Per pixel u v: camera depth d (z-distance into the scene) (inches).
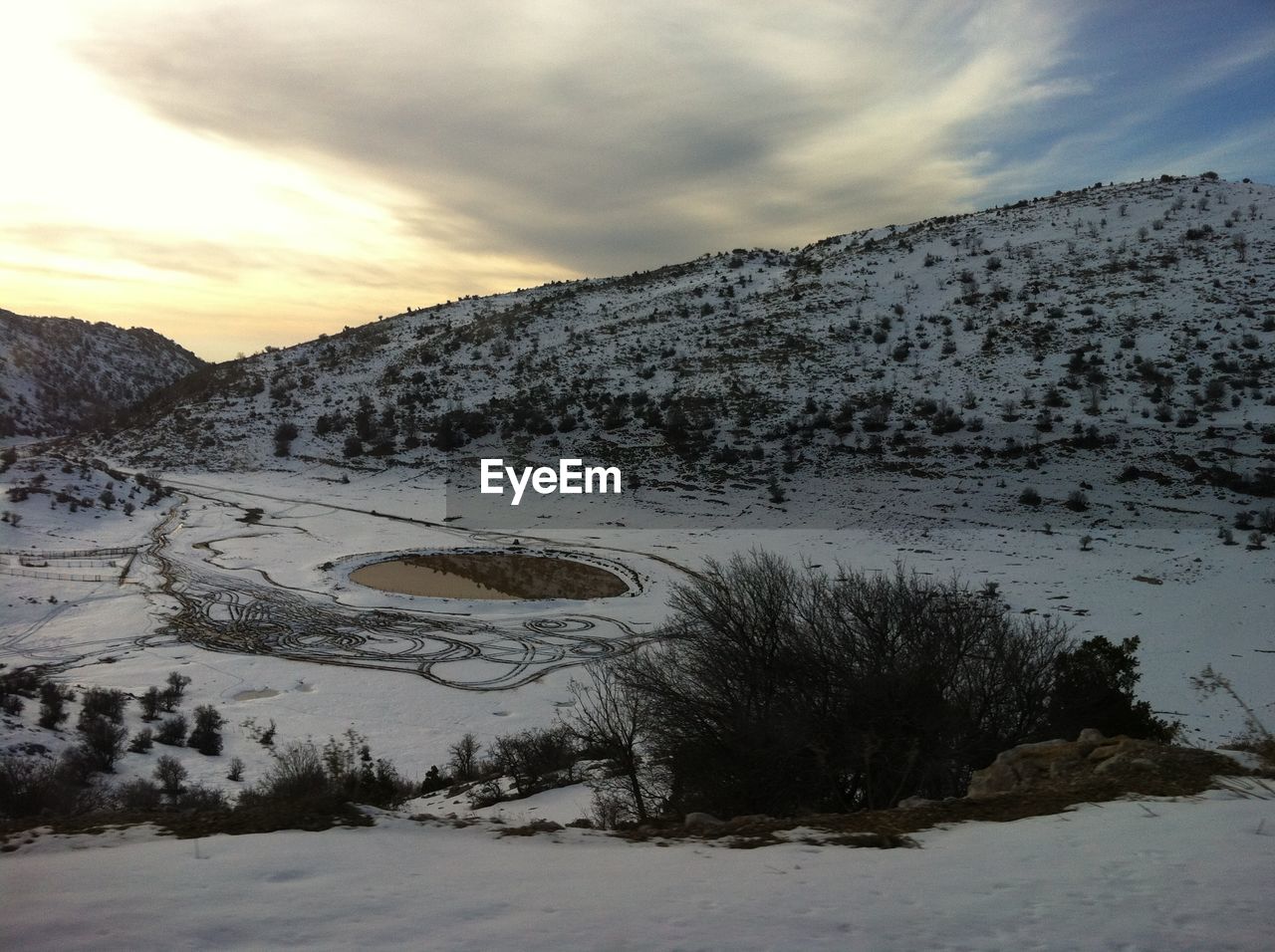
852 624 766.5
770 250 6683.1
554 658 1871.3
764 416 3718.0
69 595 2244.1
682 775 687.1
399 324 6574.8
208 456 4379.9
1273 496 2573.8
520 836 378.6
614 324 5270.7
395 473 3914.9
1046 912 249.6
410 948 226.8
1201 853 294.4
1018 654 730.2
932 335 4207.7
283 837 356.5
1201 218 4817.9
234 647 1915.6
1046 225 5280.5
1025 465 2994.6
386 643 1971.0
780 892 275.1
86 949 225.8
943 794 638.5
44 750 1159.6
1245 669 1464.1
